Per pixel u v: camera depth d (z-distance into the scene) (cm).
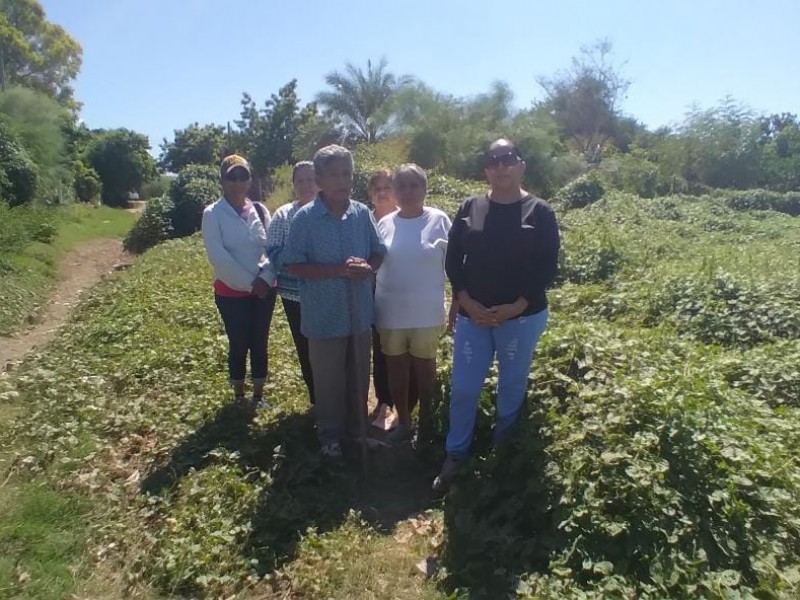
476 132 2703
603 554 333
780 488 355
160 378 630
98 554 377
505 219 401
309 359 502
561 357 496
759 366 561
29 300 1129
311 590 348
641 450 368
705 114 3250
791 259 1007
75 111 5444
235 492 421
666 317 753
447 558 367
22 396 617
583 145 4488
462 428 438
